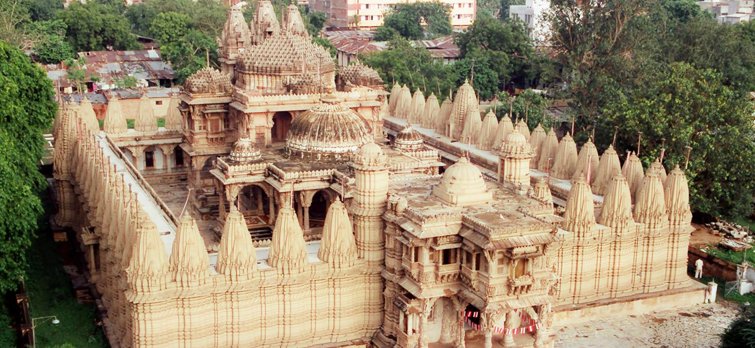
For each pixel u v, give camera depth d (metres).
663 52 123.25
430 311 48.94
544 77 121.44
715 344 54.41
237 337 47.88
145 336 45.53
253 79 77.56
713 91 81.00
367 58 137.75
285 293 48.59
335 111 68.38
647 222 59.16
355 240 50.69
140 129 84.44
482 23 150.75
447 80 133.50
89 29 159.12
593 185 67.81
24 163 63.97
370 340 51.28
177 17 158.88
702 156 74.94
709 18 145.25
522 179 57.16
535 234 45.28
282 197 63.78
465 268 47.00
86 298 58.97
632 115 79.56
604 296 59.03
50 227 72.88
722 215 77.69
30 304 57.12
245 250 47.03
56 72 138.25
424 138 85.19
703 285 62.44
